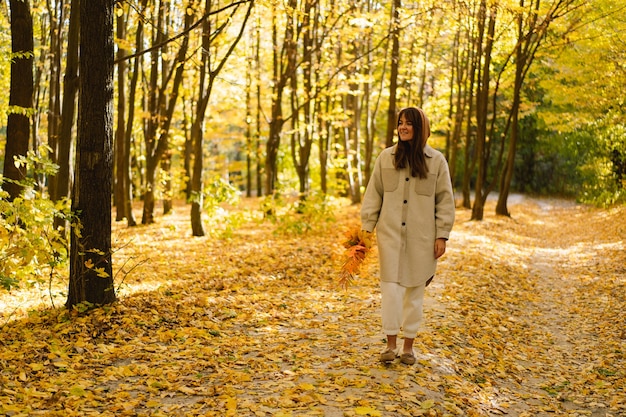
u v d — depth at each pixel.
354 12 14.73
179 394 4.18
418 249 4.63
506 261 11.92
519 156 38.75
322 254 11.42
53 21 15.95
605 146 24.89
